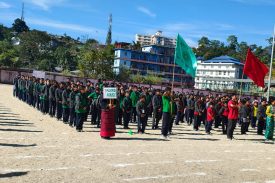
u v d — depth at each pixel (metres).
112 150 12.48
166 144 15.01
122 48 94.56
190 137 18.42
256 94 56.53
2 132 14.55
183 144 15.53
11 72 59.28
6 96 35.78
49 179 8.16
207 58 141.38
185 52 19.97
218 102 22.58
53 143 12.90
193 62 20.30
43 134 14.95
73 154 11.21
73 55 110.31
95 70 76.12
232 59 107.31
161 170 9.98
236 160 12.77
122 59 94.75
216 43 161.38
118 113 21.05
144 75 92.00
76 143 13.34
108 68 76.94
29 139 13.34
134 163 10.61
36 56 105.00
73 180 8.25
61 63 104.19
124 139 15.46
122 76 79.25
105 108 15.21
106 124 15.16
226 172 10.52
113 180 8.55
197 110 21.83
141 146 13.88
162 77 94.81
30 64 99.94
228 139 19.16
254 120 27.34
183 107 25.38
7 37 152.50
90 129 17.86
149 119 25.92
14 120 18.88
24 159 9.99
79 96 16.72
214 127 25.02
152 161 11.12
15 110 24.00
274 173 11.05
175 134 19.14
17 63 95.00
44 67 97.06
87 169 9.41
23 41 107.38
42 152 11.12
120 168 9.81
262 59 114.94
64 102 19.27
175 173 9.78
